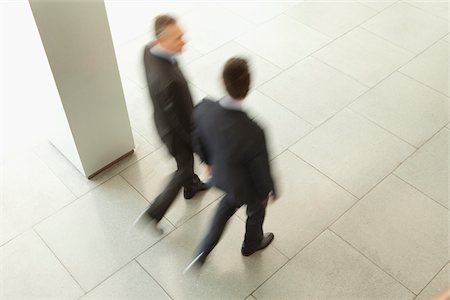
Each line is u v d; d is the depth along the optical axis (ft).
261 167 7.90
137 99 14.14
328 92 14.23
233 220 11.04
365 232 10.79
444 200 11.40
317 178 11.91
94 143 11.48
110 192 11.70
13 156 12.47
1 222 11.04
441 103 13.84
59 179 11.95
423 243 10.57
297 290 9.86
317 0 17.93
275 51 15.67
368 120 13.37
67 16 9.20
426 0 17.84
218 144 7.86
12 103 13.94
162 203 10.18
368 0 17.88
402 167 12.14
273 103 13.87
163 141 9.74
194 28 16.61
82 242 10.70
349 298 9.71
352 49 15.72
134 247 10.60
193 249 10.57
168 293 9.84
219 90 14.29
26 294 9.83
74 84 10.18
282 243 10.61
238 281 10.00
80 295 9.82
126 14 17.53
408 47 15.80
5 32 10.36
